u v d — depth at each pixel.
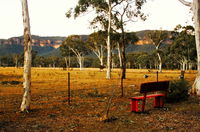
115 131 5.81
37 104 9.91
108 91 14.80
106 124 6.46
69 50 79.88
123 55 29.75
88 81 24.39
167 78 30.70
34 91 15.08
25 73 8.19
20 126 6.27
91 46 63.50
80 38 76.94
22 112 8.05
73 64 133.75
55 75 36.31
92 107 9.17
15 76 32.22
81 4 30.11
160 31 56.66
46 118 7.23
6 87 17.98
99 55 64.31
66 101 10.80
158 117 7.32
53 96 12.59
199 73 12.63
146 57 105.69
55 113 8.01
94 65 131.62
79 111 8.37
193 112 8.09
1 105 9.74
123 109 8.65
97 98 11.75
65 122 6.71
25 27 8.02
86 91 14.85
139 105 9.62
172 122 6.70
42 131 5.81
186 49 57.38
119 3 29.64
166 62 98.50
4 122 6.70
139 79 28.22
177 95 9.91
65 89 16.33
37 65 146.75
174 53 61.62
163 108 8.77
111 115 7.58
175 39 57.84
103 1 30.55
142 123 6.57
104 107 9.13
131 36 38.91
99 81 24.42
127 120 6.88
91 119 7.06
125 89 15.97
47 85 19.55
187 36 55.25
